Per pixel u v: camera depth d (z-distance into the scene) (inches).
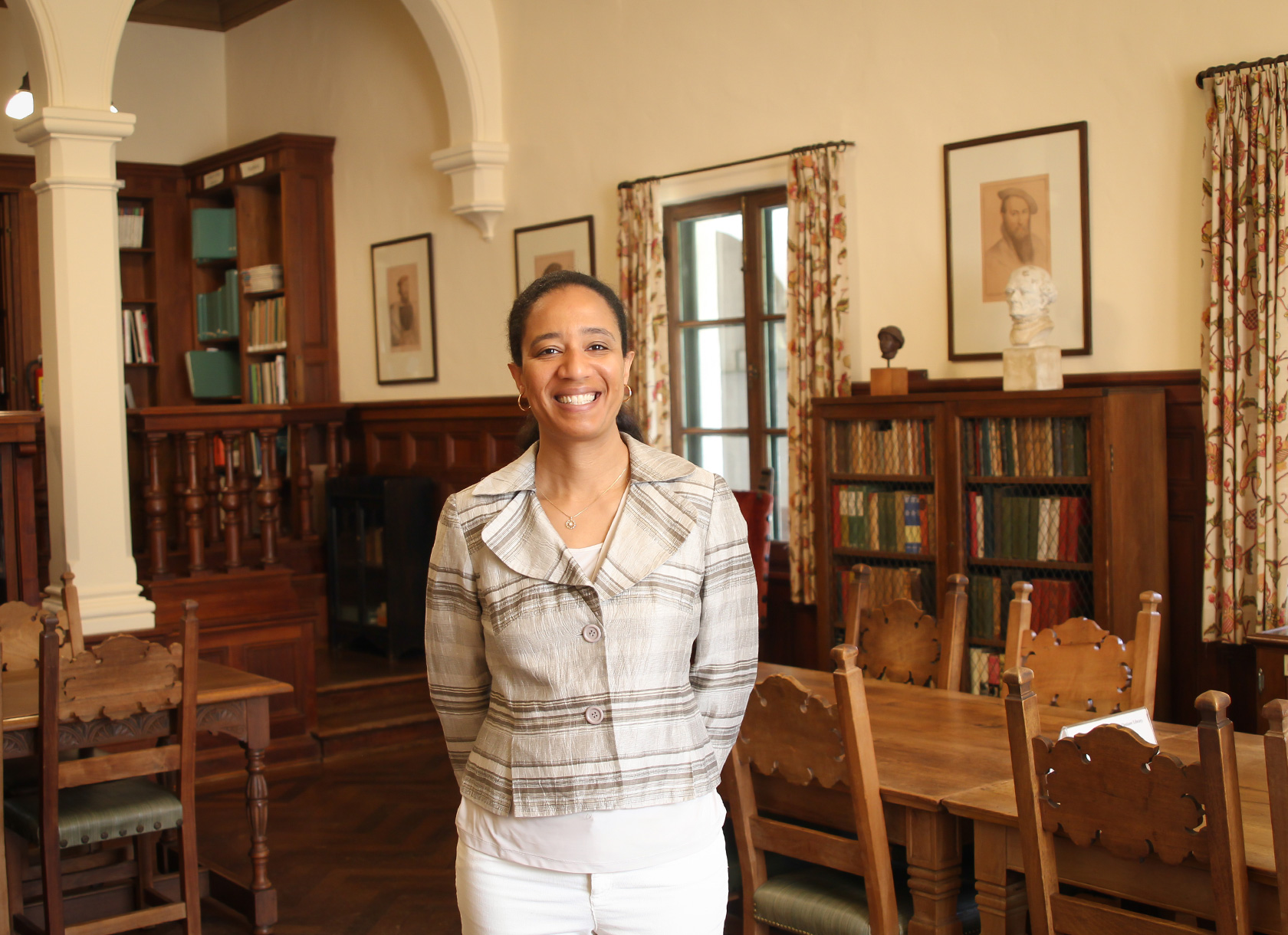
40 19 208.7
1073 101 184.5
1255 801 93.0
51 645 134.0
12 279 322.7
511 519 70.0
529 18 274.8
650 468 70.9
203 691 150.3
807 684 144.3
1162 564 172.4
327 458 323.6
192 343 358.6
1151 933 81.9
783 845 109.7
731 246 240.4
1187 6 171.5
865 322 214.2
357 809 209.6
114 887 165.6
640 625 67.6
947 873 99.6
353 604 292.5
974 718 124.6
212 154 358.3
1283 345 159.3
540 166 275.6
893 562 194.4
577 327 68.5
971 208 197.2
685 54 242.2
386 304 317.7
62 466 213.3
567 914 69.0
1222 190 165.0
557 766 67.4
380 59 312.5
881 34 208.8
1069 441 168.1
